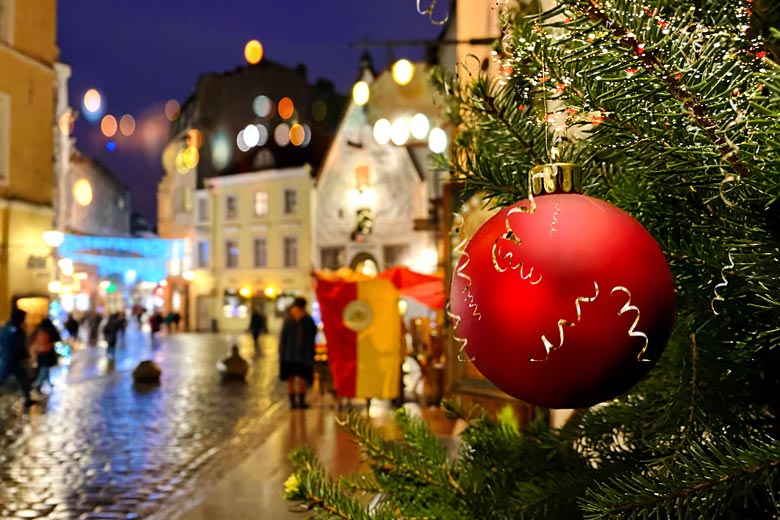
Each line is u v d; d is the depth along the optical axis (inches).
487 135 49.3
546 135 37.9
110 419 438.0
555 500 45.7
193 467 305.3
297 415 425.7
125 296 2146.9
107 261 1141.1
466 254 34.2
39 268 737.0
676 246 37.6
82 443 364.2
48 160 759.7
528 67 35.6
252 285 1718.8
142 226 2459.4
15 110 710.5
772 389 39.1
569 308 29.9
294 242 1658.5
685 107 29.1
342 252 1403.8
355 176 1380.4
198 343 1327.5
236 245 1758.1
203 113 1813.5
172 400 518.3
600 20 27.9
